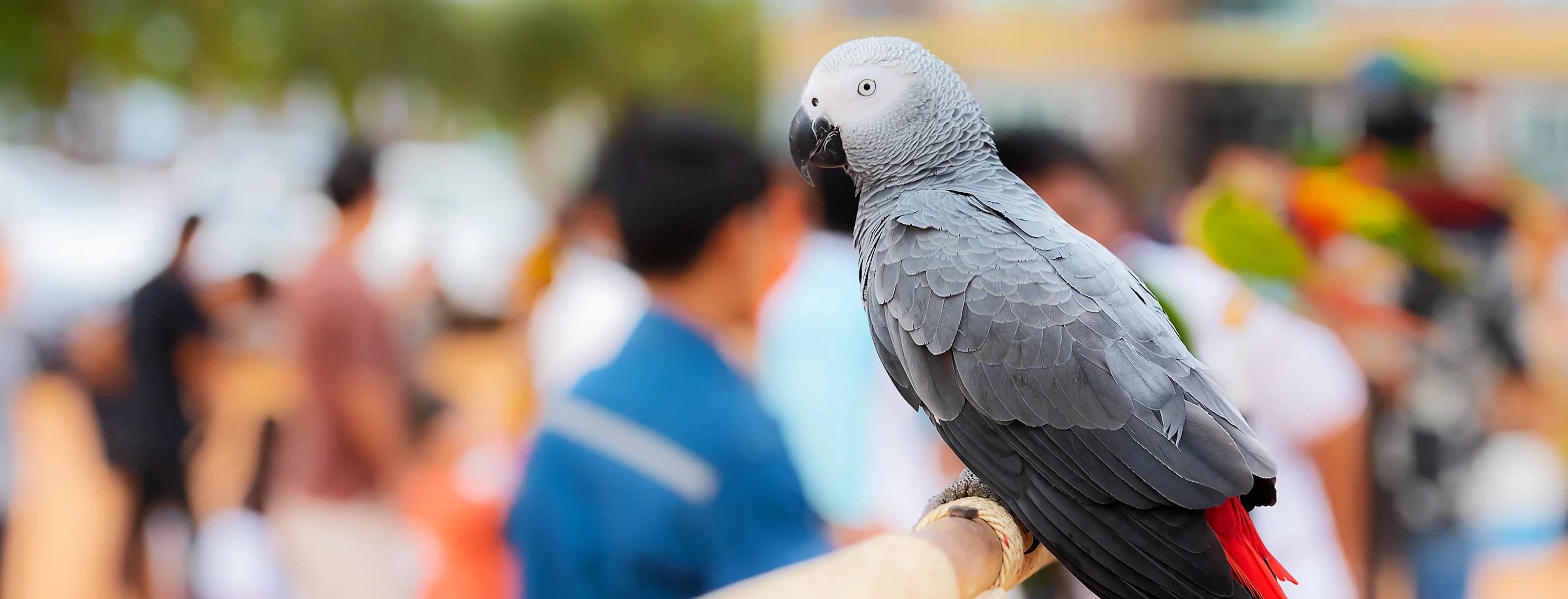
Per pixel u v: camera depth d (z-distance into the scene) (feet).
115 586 14.11
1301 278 8.34
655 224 5.87
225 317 20.31
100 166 51.24
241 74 68.69
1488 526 15.20
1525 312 15.43
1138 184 26.63
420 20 75.56
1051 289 5.00
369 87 74.38
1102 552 4.61
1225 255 8.20
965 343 5.06
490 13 82.94
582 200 9.37
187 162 46.78
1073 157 8.85
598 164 8.96
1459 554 11.27
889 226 5.57
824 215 8.76
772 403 8.34
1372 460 10.62
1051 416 4.83
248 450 14.02
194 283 14.12
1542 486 15.37
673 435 5.53
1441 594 11.27
